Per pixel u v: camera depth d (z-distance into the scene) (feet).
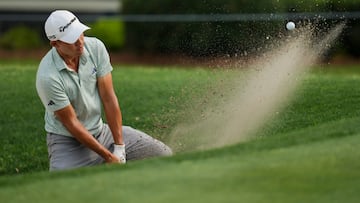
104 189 53.88
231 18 143.13
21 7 235.81
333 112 88.17
